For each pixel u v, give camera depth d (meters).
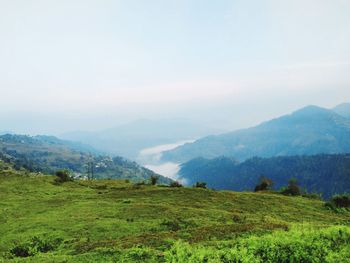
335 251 20.23
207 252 20.88
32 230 45.94
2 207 64.94
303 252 20.03
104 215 53.84
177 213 53.06
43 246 38.09
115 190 89.06
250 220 49.88
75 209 59.84
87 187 98.56
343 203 74.75
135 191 83.12
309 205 75.56
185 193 78.88
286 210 67.62
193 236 31.06
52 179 108.31
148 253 24.66
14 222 51.66
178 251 21.92
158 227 45.03
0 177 100.38
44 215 56.75
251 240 22.25
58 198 74.38
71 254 29.58
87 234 42.50
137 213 53.88
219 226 35.00
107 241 33.41
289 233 22.86
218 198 74.50
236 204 69.38
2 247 40.44
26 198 75.06
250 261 19.58
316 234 22.31
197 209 57.28
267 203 72.62
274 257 20.06
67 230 44.50
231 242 25.09
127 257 24.19
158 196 75.75
